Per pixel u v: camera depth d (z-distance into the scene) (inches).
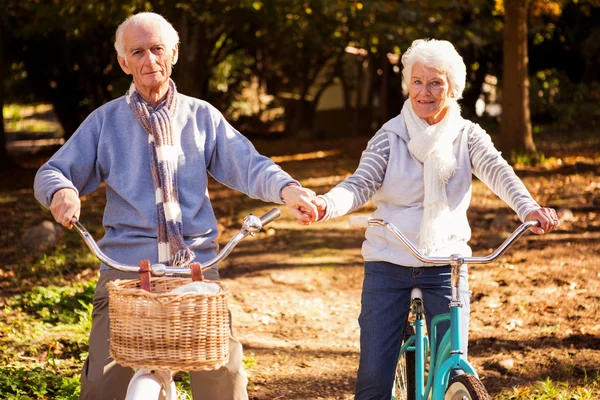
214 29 970.7
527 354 223.9
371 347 141.1
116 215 130.2
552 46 984.3
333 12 653.3
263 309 287.3
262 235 397.4
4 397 184.4
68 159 127.3
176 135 130.0
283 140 1066.7
